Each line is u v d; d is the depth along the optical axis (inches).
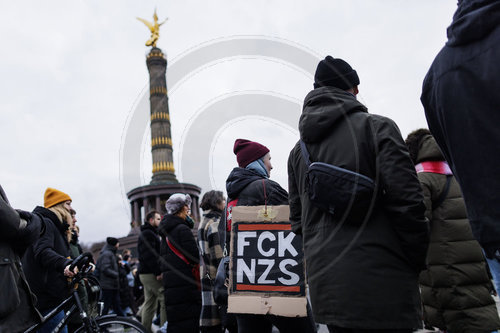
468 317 115.2
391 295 69.6
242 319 104.9
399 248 72.5
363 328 68.9
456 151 61.5
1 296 94.3
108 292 314.7
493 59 56.5
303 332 102.5
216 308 151.3
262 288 98.9
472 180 59.3
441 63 64.6
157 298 234.7
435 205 123.7
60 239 156.1
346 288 70.8
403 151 71.8
